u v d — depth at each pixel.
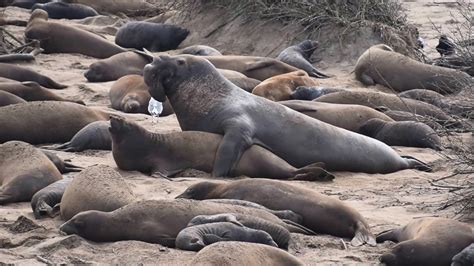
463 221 14.75
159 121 21.80
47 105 19.88
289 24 29.73
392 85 26.06
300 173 17.47
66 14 37.41
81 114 20.06
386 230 14.02
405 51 28.84
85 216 13.19
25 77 24.94
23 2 39.06
